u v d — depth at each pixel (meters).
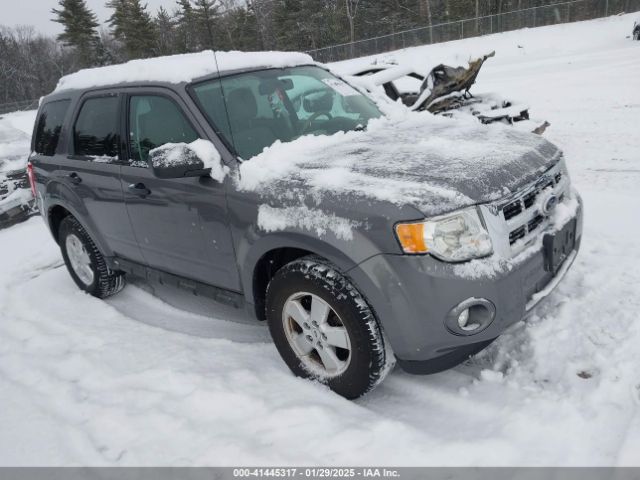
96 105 4.07
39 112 4.91
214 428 2.71
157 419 2.82
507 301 2.47
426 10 45.44
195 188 3.16
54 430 2.87
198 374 3.16
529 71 16.02
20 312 4.58
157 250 3.69
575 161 6.72
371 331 2.57
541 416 2.48
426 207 2.38
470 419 2.59
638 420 2.37
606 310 3.25
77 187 4.18
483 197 2.47
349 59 38.31
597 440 2.31
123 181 3.70
